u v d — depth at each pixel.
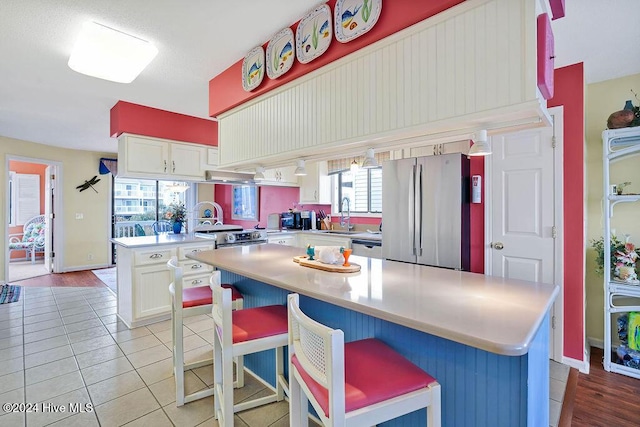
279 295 2.23
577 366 2.53
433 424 1.16
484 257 2.98
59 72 2.78
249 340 1.65
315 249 2.27
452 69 1.49
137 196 7.09
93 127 4.62
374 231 4.55
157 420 1.90
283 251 2.73
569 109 2.58
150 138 3.80
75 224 6.27
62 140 5.48
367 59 1.83
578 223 2.55
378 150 2.07
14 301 4.28
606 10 1.88
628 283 2.43
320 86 2.10
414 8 1.57
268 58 2.34
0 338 3.08
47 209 6.18
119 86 3.12
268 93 2.47
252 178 4.72
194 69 2.79
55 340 3.03
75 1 1.84
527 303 1.27
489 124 1.52
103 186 6.62
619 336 2.62
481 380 1.21
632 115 2.44
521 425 1.12
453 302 1.29
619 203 2.79
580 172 2.54
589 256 2.91
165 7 1.92
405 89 1.66
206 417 1.93
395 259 3.31
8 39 2.24
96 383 2.29
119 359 2.65
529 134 2.75
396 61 1.70
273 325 1.74
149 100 3.54
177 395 2.04
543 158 2.69
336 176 5.06
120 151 3.71
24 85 3.08
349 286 1.55
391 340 1.49
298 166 2.49
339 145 1.99
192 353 2.76
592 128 2.88
